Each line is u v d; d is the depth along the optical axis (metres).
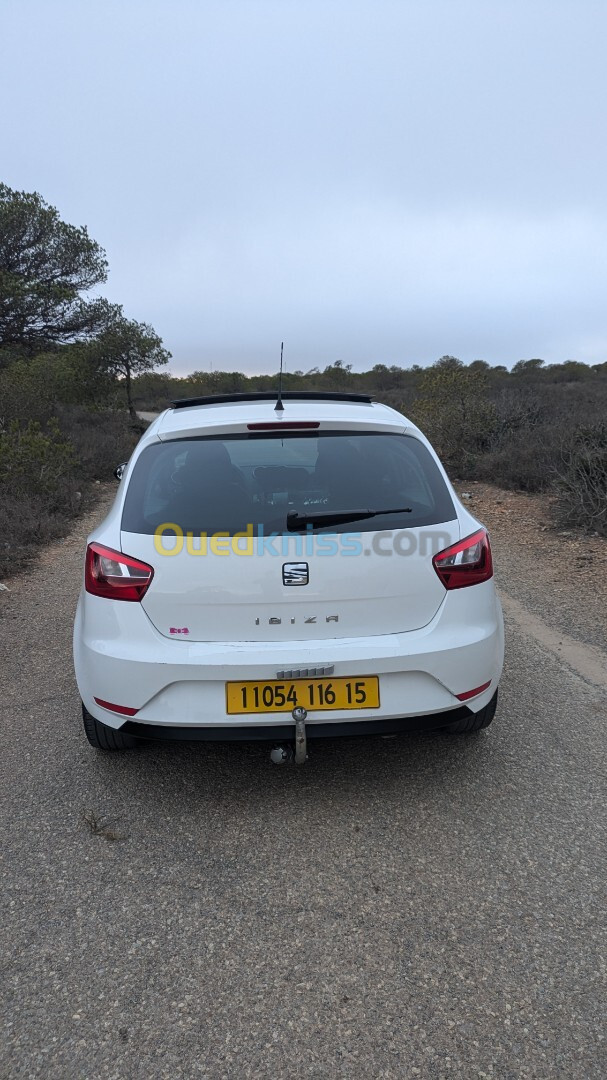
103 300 26.84
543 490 9.84
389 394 30.97
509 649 4.45
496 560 6.57
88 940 2.20
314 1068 1.79
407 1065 1.79
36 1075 1.77
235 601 2.58
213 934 2.22
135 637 2.62
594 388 32.16
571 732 3.41
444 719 2.75
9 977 2.06
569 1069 1.77
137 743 3.10
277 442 2.84
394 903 2.34
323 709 2.60
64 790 2.98
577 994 1.99
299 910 2.32
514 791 2.95
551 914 2.29
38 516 8.29
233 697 2.58
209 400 3.62
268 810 2.84
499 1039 1.86
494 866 2.51
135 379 28.47
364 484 2.77
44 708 3.73
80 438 15.52
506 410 13.02
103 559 2.66
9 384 17.19
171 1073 1.78
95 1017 1.93
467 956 2.13
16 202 24.20
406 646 2.62
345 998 1.99
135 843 2.65
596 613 5.05
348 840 2.66
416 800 2.90
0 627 4.98
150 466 2.85
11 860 2.55
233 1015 1.94
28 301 23.77
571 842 2.63
